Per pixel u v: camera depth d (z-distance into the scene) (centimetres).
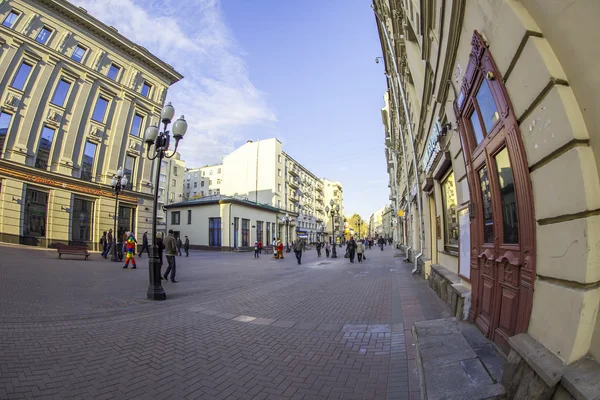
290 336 463
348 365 354
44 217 2052
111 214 2436
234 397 286
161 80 2934
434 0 489
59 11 2184
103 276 1055
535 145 212
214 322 541
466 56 351
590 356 162
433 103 657
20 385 293
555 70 183
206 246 3762
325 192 9962
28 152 1986
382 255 2645
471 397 214
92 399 277
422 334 376
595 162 166
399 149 2148
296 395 289
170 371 340
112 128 2520
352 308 637
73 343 412
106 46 2481
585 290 164
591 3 151
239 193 5522
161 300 724
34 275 940
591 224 163
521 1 214
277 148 5569
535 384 180
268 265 1772
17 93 1969
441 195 807
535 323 214
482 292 362
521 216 238
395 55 1249
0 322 470
